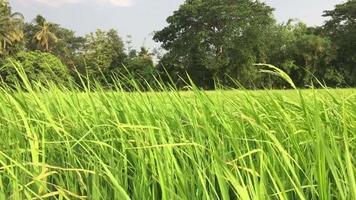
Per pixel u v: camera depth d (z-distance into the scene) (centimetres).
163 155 271
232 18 7950
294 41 8131
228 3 8288
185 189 242
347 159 203
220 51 8069
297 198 255
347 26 8862
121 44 7875
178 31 8262
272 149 278
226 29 7962
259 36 7962
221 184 213
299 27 9256
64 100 414
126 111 354
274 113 371
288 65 7794
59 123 347
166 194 229
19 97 399
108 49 7519
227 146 322
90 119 381
